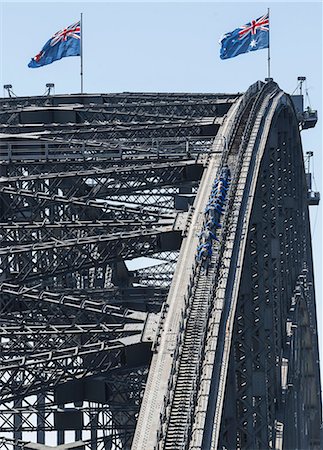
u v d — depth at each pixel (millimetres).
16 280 162375
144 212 173500
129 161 189875
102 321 158625
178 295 154375
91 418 167750
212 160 188000
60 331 149125
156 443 126688
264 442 163750
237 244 164750
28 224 166875
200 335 145250
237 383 165000
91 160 189250
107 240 164250
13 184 185250
